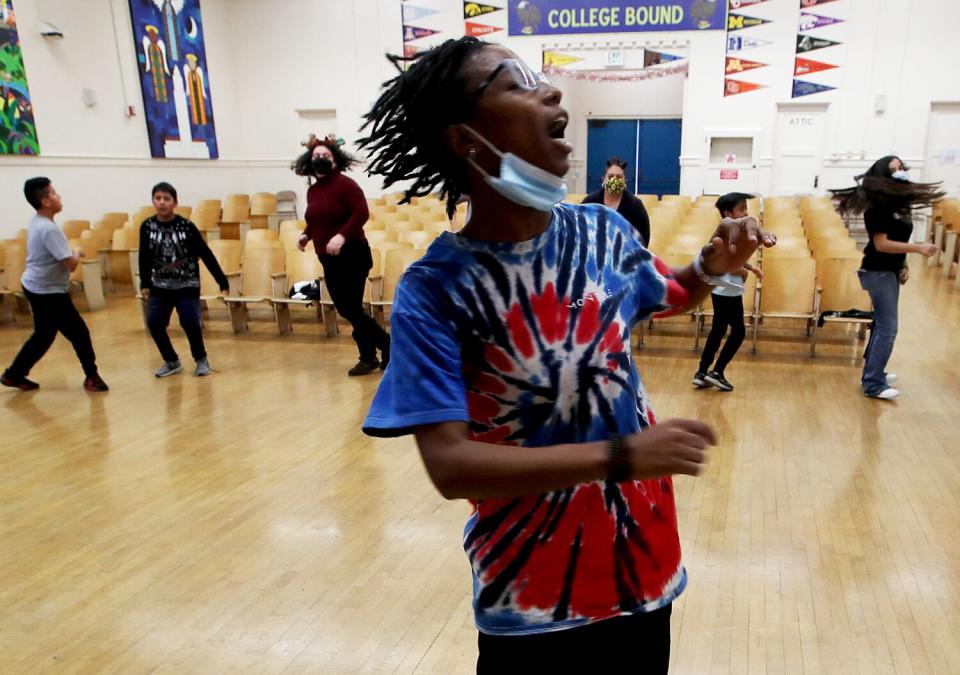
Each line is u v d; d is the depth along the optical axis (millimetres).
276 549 2537
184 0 10875
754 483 2992
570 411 883
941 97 10312
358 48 12070
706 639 2010
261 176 12852
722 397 4121
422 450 799
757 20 10734
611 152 14578
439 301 839
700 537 2562
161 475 3184
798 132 10953
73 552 2549
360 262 4480
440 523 2701
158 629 2107
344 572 2381
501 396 875
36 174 8203
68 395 4371
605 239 947
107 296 7664
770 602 2178
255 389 4445
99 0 9102
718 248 975
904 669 1884
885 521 2658
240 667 1938
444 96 839
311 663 1947
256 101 12586
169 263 4559
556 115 837
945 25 10109
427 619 2121
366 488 3012
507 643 939
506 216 869
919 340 5242
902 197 3639
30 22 8016
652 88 14070
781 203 8172
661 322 5984
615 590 925
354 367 4727
